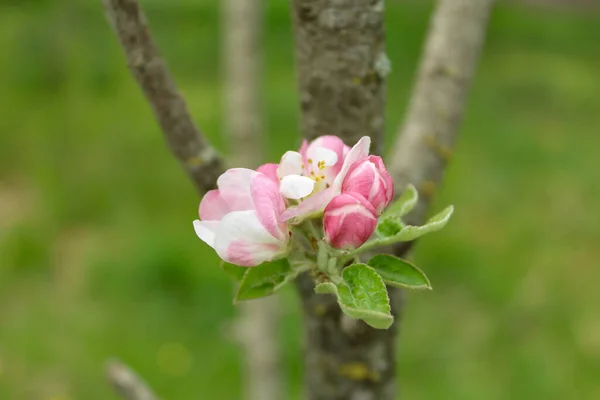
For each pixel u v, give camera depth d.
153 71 1.38
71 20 8.18
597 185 7.07
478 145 7.87
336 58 1.46
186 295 5.59
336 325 1.56
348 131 1.50
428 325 5.54
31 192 6.66
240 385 5.04
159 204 6.52
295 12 1.48
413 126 1.72
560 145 7.89
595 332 5.40
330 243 1.19
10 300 5.60
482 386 5.05
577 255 6.19
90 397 4.89
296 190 1.18
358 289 1.14
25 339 5.23
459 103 1.72
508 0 12.45
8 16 8.91
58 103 7.58
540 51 10.51
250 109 3.10
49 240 6.10
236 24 3.07
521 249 6.23
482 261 6.07
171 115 1.42
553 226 6.52
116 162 6.85
